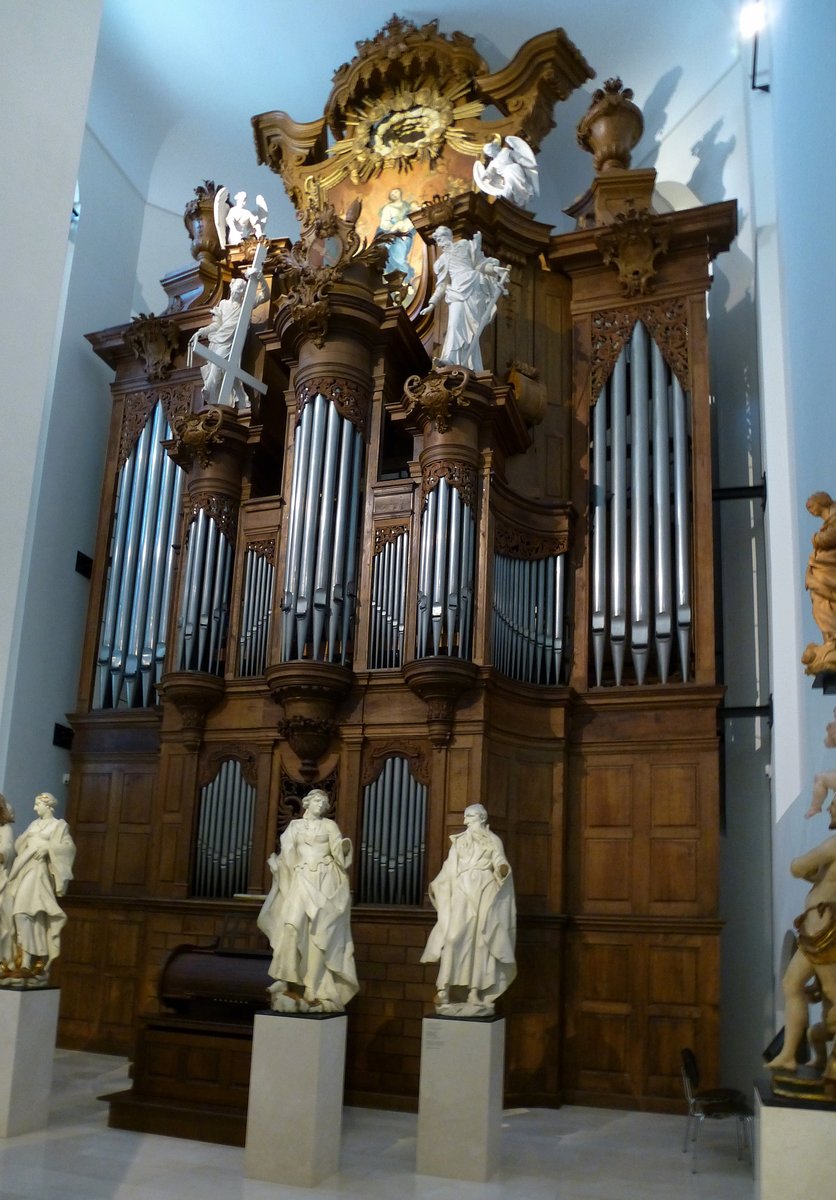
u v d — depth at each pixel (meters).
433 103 14.62
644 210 12.73
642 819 11.30
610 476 12.59
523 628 11.88
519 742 11.43
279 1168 7.50
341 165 14.89
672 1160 8.54
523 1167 8.19
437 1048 8.00
